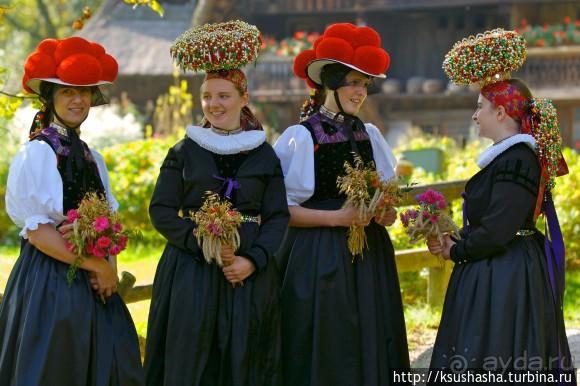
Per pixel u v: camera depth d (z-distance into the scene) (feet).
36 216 14.29
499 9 81.20
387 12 85.87
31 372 13.97
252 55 15.87
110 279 14.83
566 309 27.53
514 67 15.96
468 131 84.79
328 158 16.70
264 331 15.74
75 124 15.10
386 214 16.58
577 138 79.30
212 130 16.14
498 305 15.31
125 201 40.29
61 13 133.08
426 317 25.61
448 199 25.04
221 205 15.15
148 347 15.74
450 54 16.39
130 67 80.02
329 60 16.51
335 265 16.24
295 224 16.56
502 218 15.25
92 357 14.52
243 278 15.40
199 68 15.84
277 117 83.41
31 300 14.28
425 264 24.72
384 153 17.51
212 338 15.43
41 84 15.07
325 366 16.06
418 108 86.28
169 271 15.70
